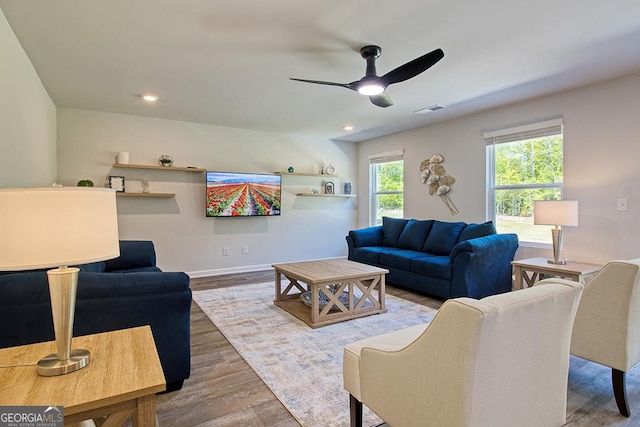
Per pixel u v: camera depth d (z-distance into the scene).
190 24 2.34
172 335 2.06
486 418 1.12
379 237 5.52
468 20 2.29
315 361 2.47
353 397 1.61
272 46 2.65
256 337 2.90
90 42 2.59
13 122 2.47
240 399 2.00
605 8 2.15
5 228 1.00
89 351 1.33
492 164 4.51
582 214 3.60
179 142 5.09
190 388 2.12
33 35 2.48
